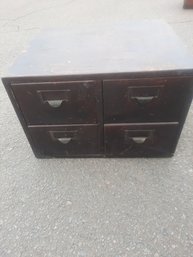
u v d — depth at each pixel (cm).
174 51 86
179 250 75
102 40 100
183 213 85
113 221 85
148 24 113
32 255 78
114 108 87
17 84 81
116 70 77
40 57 90
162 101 84
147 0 326
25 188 98
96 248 78
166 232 80
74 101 85
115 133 96
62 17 288
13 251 79
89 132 96
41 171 105
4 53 209
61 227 84
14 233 84
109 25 116
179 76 77
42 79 79
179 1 307
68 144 102
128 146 101
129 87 80
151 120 90
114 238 80
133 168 102
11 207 92
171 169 100
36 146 104
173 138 96
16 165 108
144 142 98
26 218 88
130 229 82
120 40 99
